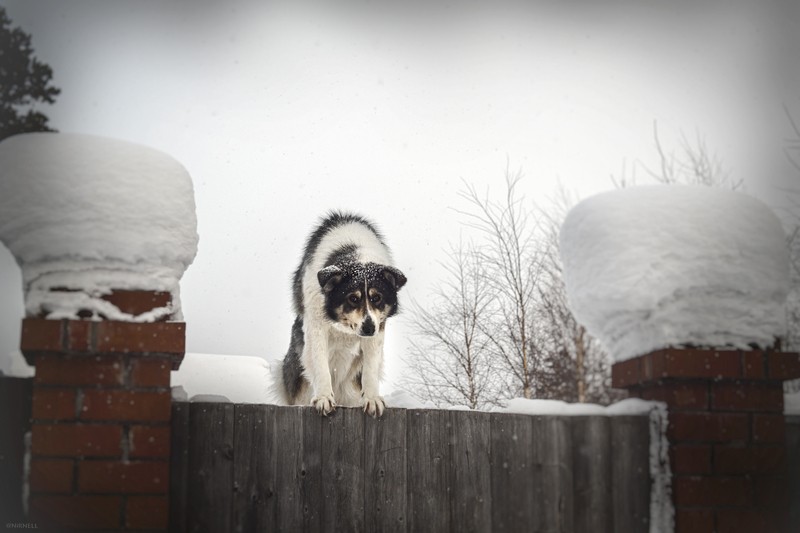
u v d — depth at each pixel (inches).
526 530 146.9
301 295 218.8
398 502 144.9
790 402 157.6
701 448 144.9
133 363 131.6
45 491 126.9
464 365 387.9
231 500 137.6
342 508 142.6
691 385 146.5
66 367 129.9
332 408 146.1
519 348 386.3
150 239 131.6
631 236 145.6
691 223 144.9
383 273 207.8
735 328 145.3
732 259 144.8
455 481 146.9
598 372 380.5
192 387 238.2
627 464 149.2
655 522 146.7
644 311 145.3
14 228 128.5
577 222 154.0
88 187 130.0
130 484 129.0
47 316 129.3
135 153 134.1
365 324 198.1
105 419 129.8
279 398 226.5
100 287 130.9
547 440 149.4
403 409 147.8
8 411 131.7
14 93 472.7
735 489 144.4
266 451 140.8
